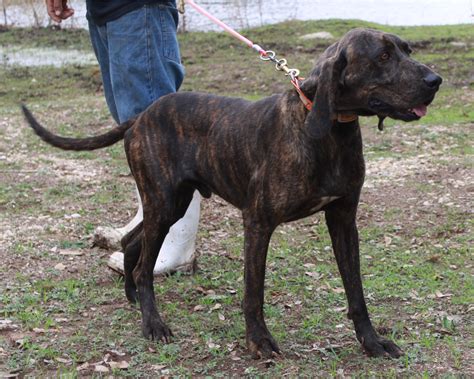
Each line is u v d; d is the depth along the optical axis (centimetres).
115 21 479
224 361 392
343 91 357
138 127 437
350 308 399
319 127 347
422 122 981
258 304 391
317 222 644
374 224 632
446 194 700
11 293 488
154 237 434
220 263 550
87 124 1042
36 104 1191
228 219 661
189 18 1933
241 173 399
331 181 367
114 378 376
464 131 927
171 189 428
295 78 389
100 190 748
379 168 793
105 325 441
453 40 1455
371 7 2145
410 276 509
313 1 2270
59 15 509
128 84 485
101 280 516
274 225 382
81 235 615
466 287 487
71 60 1545
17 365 389
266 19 1953
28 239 598
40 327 436
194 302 477
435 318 437
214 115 414
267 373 374
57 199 717
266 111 387
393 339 412
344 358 392
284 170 368
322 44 1513
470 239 586
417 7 2120
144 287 438
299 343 411
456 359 383
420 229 614
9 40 1744
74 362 391
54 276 522
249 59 1423
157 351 406
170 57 492
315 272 524
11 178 787
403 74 343
